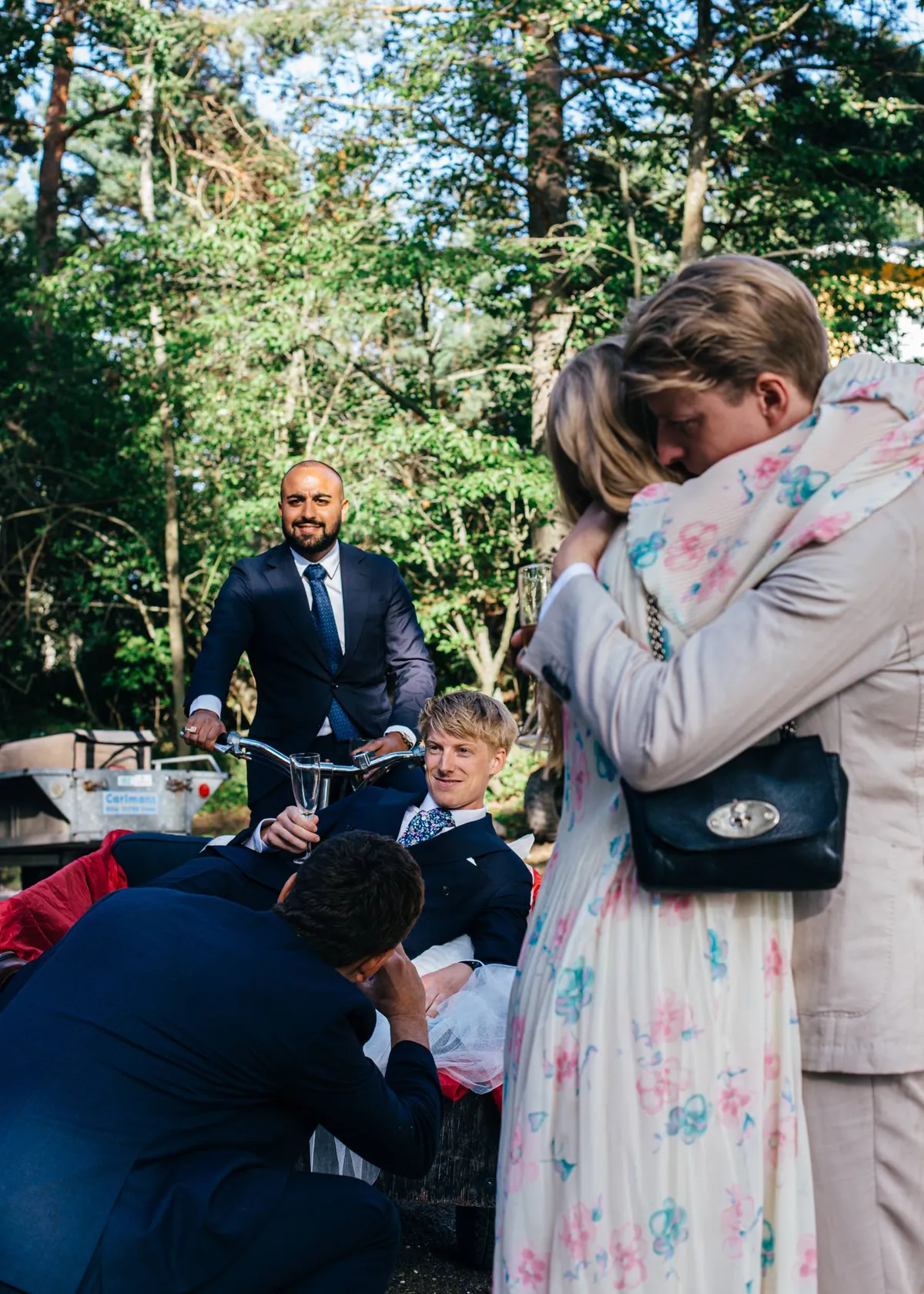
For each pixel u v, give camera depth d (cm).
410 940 304
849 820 143
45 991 210
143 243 1427
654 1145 143
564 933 154
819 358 152
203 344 1409
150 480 1666
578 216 1558
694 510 150
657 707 138
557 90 1452
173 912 218
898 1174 143
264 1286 201
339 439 1406
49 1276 185
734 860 137
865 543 137
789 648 135
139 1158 197
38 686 1928
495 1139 283
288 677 415
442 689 1781
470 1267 302
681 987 146
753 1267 142
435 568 1530
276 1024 207
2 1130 194
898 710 141
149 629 1738
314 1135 278
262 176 1859
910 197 1529
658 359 149
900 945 142
